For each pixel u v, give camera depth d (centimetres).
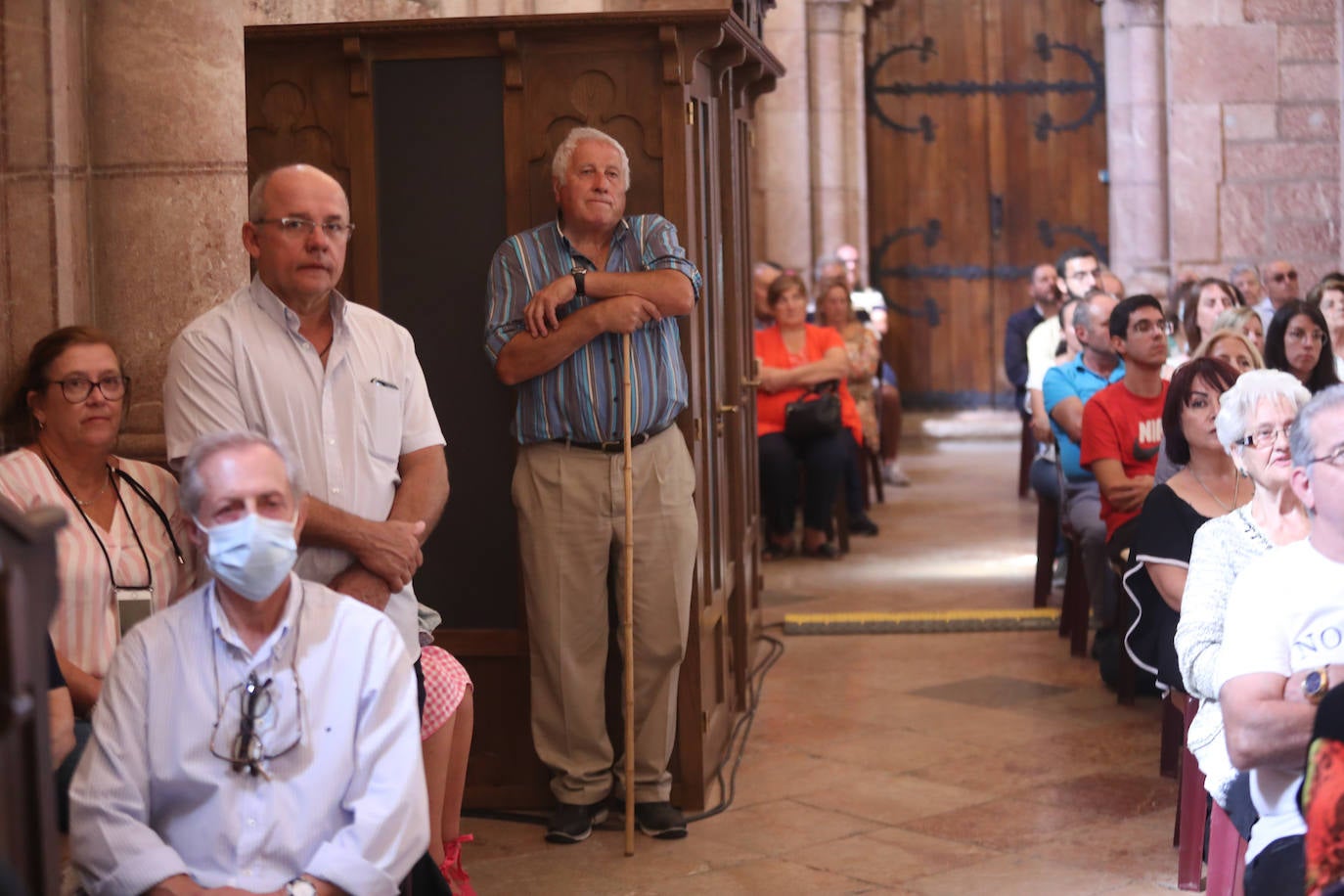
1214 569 311
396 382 329
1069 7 1280
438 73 419
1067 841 404
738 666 531
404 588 323
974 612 671
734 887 373
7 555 179
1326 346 532
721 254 514
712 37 411
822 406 809
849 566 798
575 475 397
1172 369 641
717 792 447
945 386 1320
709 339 468
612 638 423
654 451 401
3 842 176
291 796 249
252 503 244
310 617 255
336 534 308
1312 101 1128
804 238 1243
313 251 308
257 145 425
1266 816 262
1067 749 486
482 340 422
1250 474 316
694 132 435
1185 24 1131
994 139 1299
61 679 270
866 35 1297
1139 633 404
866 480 954
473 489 427
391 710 254
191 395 312
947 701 545
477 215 421
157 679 250
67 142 356
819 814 428
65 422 296
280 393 312
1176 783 450
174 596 307
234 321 315
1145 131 1215
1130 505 531
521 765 432
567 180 394
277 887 246
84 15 362
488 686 431
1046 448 683
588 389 393
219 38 367
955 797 441
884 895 367
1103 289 741
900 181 1311
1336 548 258
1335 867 209
